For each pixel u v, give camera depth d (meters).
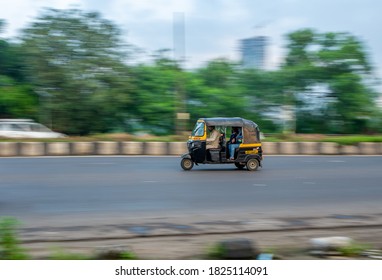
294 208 13.03
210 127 21.77
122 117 48.72
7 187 15.95
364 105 53.22
